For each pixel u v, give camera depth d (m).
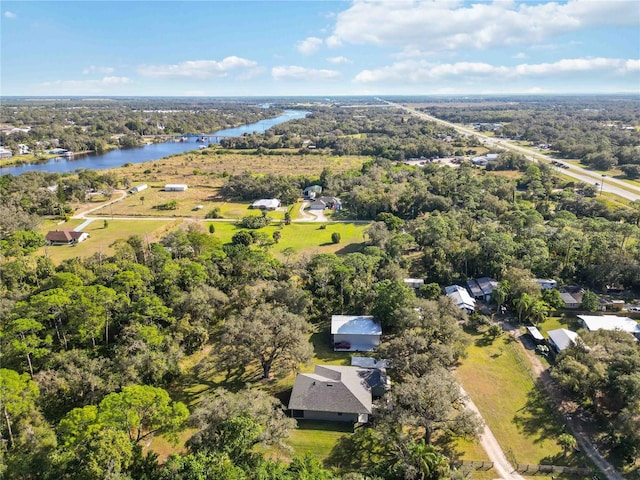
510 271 74.62
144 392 38.66
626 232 81.88
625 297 73.88
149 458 36.56
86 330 52.72
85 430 34.69
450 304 61.22
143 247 87.12
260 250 87.31
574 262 81.44
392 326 65.25
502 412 48.62
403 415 40.47
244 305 69.62
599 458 41.84
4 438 38.94
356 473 36.22
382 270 78.25
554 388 52.69
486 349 61.31
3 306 57.88
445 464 36.56
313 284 75.44
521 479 39.56
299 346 51.75
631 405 41.16
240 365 56.84
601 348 51.59
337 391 47.78
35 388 41.34
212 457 32.75
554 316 69.62
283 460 41.03
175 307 61.31
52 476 32.84
